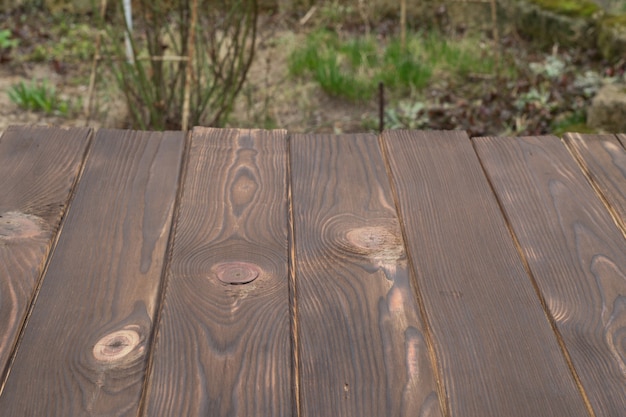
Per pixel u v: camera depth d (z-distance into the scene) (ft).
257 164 4.12
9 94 12.16
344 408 2.70
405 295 3.20
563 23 14.60
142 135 4.33
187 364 2.85
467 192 3.90
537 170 4.10
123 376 2.79
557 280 3.30
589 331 3.02
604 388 2.77
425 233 3.58
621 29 13.78
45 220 3.60
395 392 2.76
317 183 3.97
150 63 10.81
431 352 2.93
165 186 3.90
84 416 2.64
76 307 3.09
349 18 15.90
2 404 2.67
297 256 3.42
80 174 3.99
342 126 11.94
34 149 4.15
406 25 15.97
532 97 12.24
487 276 3.31
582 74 13.71
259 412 2.68
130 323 3.02
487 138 4.40
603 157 4.23
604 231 3.62
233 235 3.55
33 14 16.25
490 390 2.77
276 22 15.81
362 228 3.62
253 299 3.15
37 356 2.86
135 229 3.57
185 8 11.19
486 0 14.58
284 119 12.14
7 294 3.14
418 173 4.05
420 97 12.65
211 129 4.43
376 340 2.97
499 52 14.58
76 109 12.32
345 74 12.89
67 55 14.48
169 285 3.22
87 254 3.38
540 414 2.69
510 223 3.67
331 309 3.12
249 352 2.90
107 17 16.19
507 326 3.04
